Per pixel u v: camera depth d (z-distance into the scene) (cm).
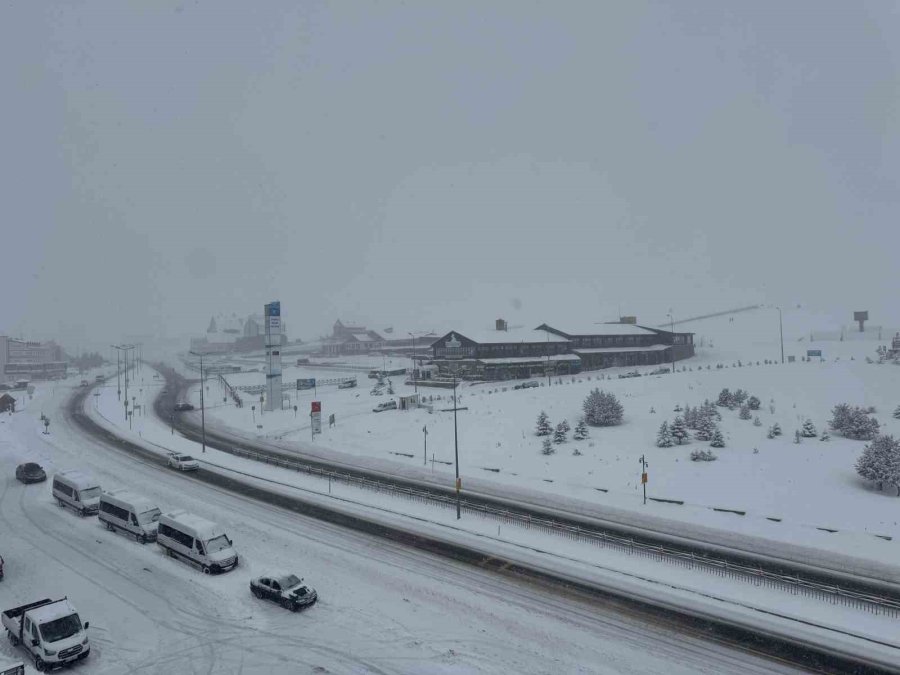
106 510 3884
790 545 3406
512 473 5078
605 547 3409
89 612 2712
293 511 4156
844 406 5841
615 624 2512
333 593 2847
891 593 2802
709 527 3716
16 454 6144
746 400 6956
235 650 2362
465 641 2386
